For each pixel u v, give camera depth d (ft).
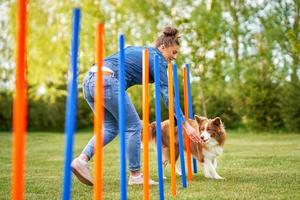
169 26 17.47
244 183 16.79
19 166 7.11
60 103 66.80
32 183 17.97
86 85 15.90
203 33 48.21
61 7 59.52
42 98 66.28
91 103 16.08
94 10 57.67
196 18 48.37
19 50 7.10
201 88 50.29
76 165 15.02
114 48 57.67
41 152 33.86
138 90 59.21
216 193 14.64
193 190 15.35
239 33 52.13
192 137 16.35
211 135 19.40
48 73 62.13
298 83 52.95
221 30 48.80
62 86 66.08
